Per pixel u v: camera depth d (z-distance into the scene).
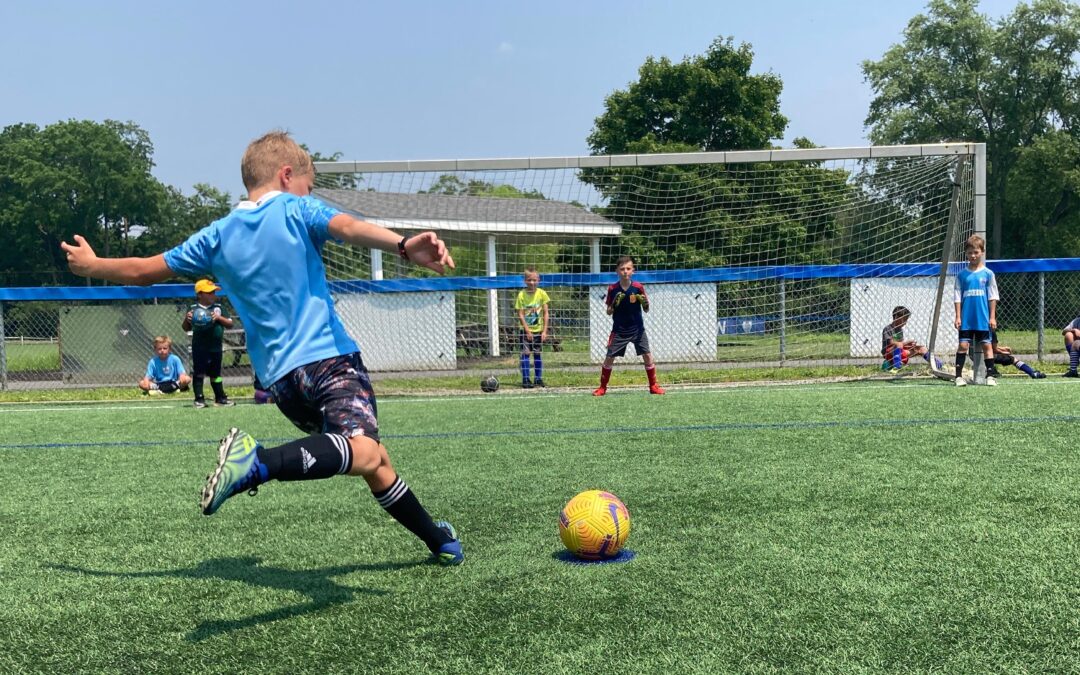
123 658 2.26
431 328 13.38
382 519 3.81
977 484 4.18
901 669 2.04
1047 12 38.50
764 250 13.65
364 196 11.77
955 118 40.06
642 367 13.53
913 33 41.38
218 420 8.20
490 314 13.57
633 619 2.42
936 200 11.89
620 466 4.97
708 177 13.57
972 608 2.44
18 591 2.87
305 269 2.70
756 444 5.65
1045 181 36.78
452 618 2.47
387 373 12.94
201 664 2.20
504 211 12.64
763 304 13.54
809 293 13.39
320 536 3.53
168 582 2.93
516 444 5.96
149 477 5.10
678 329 13.84
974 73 39.91
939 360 10.91
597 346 13.78
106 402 10.87
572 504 3.06
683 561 2.99
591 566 2.96
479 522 3.69
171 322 13.67
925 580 2.71
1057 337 16.23
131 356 13.63
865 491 4.08
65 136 63.25
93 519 3.97
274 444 6.54
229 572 3.04
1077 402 7.40
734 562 2.96
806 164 13.32
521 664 2.12
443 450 5.76
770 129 31.83
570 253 14.15
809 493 4.08
